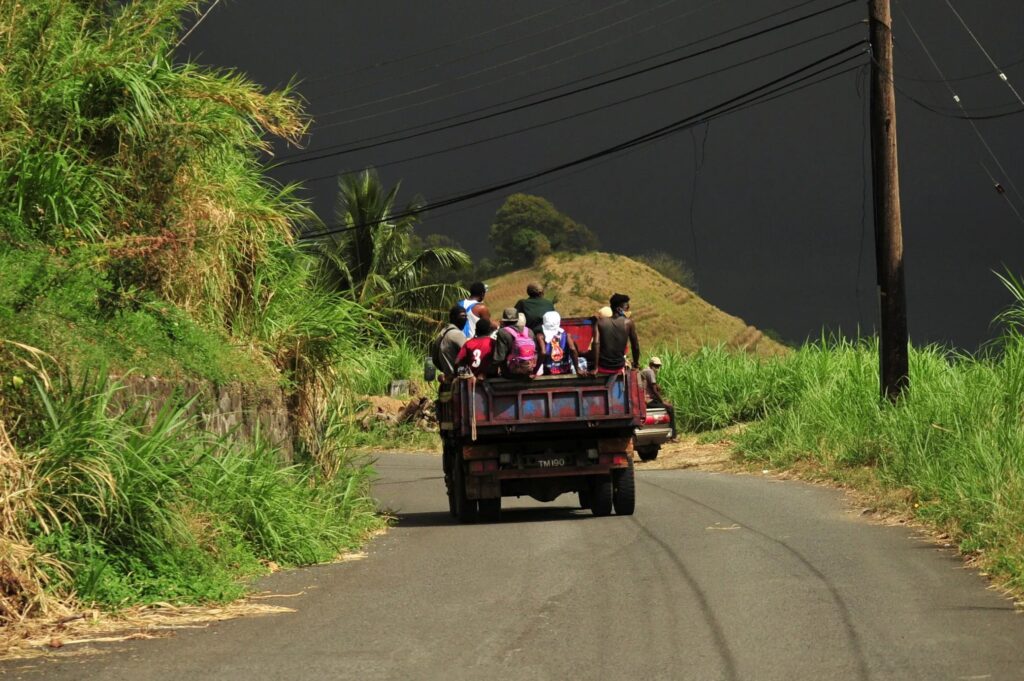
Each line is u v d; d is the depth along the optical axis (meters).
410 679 12.49
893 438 31.86
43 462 16.78
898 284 39.44
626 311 30.44
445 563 21.30
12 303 19.52
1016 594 16.55
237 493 21.36
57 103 24.83
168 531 18.08
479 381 28.61
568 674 12.59
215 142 27.56
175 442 19.48
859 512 27.19
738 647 13.66
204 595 17.33
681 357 64.50
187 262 26.41
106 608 16.16
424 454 62.25
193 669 13.03
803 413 43.59
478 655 13.56
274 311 29.31
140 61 25.89
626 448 29.20
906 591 16.94
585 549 22.41
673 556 20.94
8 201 23.25
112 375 19.62
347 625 15.52
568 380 28.80
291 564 21.33
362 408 32.34
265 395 26.73
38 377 17.75
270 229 29.41
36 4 25.83
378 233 115.31
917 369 39.69
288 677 12.63
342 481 28.58
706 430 58.31
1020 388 28.97
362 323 30.39
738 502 30.34
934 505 24.97
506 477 28.94
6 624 15.09
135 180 25.73
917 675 12.21
